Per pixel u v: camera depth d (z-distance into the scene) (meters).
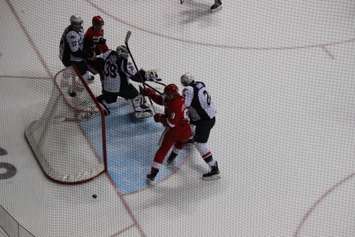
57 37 35.16
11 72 31.94
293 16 39.22
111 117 29.36
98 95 30.95
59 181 25.92
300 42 37.00
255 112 31.16
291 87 33.22
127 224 24.53
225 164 27.81
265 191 26.67
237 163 27.94
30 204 24.97
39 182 25.95
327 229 25.17
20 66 32.50
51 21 36.34
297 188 26.98
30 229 23.94
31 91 30.70
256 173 27.53
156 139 28.55
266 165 28.02
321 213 25.91
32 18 36.34
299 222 25.42
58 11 37.25
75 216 24.67
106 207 25.14
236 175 27.30
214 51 35.56
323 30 38.22
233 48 35.94
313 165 28.30
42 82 31.50
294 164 28.27
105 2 38.41
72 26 29.11
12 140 27.67
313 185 27.20
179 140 25.41
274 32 37.66
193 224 24.83
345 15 39.81
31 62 32.94
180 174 26.94
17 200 25.06
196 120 25.70
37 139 27.27
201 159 27.78
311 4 40.56
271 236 24.73
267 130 30.05
